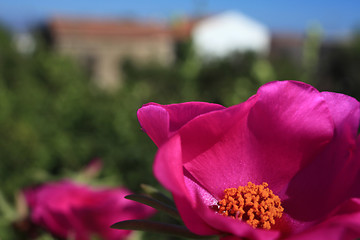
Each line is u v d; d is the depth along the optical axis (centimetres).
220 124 7
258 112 8
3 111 43
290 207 8
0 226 14
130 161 36
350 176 7
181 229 7
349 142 7
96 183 19
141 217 13
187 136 8
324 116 8
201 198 8
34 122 47
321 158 8
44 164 41
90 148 41
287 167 8
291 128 8
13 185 34
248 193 8
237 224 6
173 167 6
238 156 8
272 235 6
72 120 47
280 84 8
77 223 12
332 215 7
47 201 13
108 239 13
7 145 39
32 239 13
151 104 7
